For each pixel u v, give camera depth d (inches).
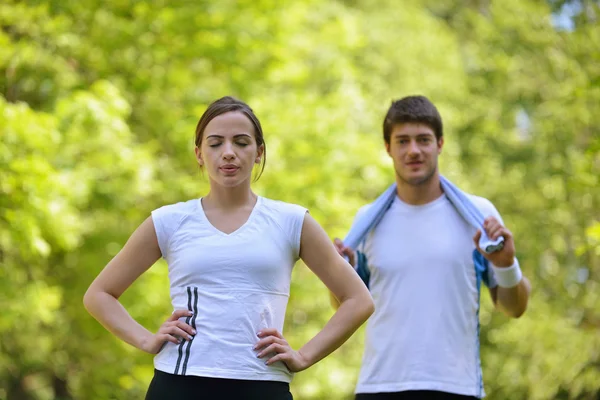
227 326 191.0
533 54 852.6
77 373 717.9
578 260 783.1
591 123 737.6
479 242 263.7
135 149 575.8
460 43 1122.0
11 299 548.1
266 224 199.6
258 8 664.4
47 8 565.3
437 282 269.9
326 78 761.6
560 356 759.7
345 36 749.3
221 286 193.3
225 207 201.8
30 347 708.0
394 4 1023.6
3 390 783.1
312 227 202.4
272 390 190.9
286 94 672.4
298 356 193.6
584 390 772.6
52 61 581.6
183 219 201.8
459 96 948.6
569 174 772.0
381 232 279.7
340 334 198.4
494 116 924.6
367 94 765.9
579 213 786.8
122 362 656.4
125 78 629.9
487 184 881.5
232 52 639.1
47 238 539.8
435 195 281.4
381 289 274.5
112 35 608.7
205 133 200.7
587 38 693.9
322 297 658.2
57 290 583.5
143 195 583.2
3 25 569.0
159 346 194.1
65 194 494.3
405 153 276.2
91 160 554.3
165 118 623.8
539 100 885.8
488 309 802.2
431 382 263.4
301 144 622.2
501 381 808.9
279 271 197.2
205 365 189.2
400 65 962.7
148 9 624.4
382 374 269.6
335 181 621.6
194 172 640.4
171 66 640.4
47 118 502.9
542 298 805.2
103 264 605.6
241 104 202.4
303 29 745.6
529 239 818.2
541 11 821.2
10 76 552.4
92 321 635.5
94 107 524.7
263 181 605.9
